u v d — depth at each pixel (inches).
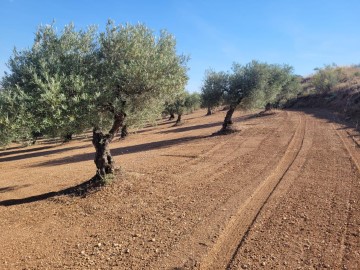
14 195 543.2
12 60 423.5
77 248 295.7
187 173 542.3
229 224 319.9
